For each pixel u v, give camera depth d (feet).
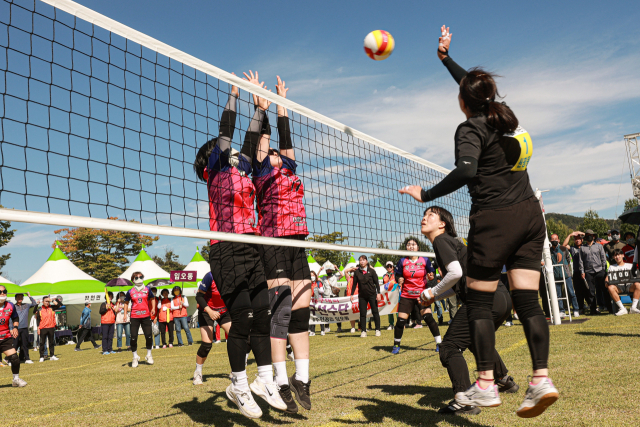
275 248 11.40
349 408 10.68
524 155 7.40
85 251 154.61
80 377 23.21
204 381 18.10
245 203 10.48
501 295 10.05
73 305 65.82
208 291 17.11
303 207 12.28
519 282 7.50
